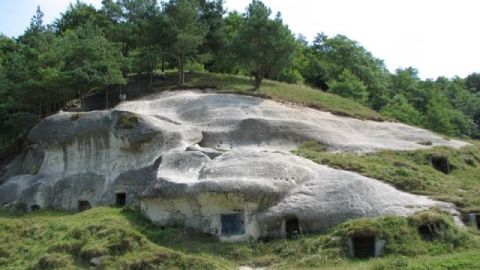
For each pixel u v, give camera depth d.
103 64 42.94
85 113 36.94
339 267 22.05
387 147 36.81
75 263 24.12
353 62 77.88
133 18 56.16
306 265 23.05
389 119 44.09
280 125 37.06
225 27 55.44
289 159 29.81
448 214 26.23
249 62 45.91
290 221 26.58
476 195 29.02
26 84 42.03
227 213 27.28
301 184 27.95
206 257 24.08
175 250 25.19
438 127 61.75
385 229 24.02
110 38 54.78
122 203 33.72
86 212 31.41
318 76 73.44
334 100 46.38
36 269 24.22
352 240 24.08
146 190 29.12
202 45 53.59
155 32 48.56
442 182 31.62
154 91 48.59
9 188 36.44
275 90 46.50
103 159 36.00
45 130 37.56
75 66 43.31
